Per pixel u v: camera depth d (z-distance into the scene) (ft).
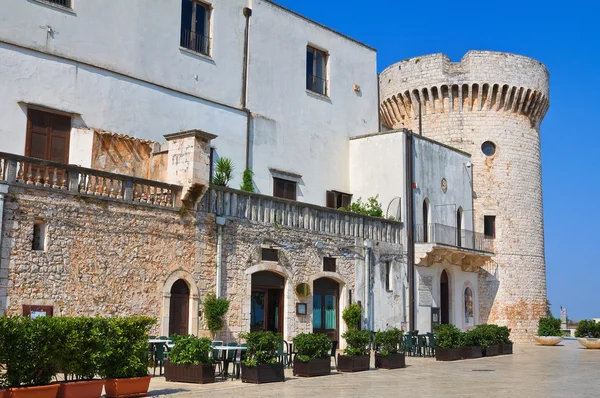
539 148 156.76
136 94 89.97
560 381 68.85
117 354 48.83
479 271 142.72
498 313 143.02
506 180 147.64
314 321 96.43
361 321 102.68
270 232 89.35
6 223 62.54
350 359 74.33
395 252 112.16
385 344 80.53
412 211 116.57
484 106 149.59
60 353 45.14
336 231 100.63
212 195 82.12
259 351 61.87
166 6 95.66
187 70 97.40
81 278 67.97
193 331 77.97
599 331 141.49
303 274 93.71
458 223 134.51
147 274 73.92
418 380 67.36
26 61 79.05
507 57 149.79
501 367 85.05
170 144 80.53
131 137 86.22
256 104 107.14
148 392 52.44
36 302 64.03
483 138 148.25
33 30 80.38
